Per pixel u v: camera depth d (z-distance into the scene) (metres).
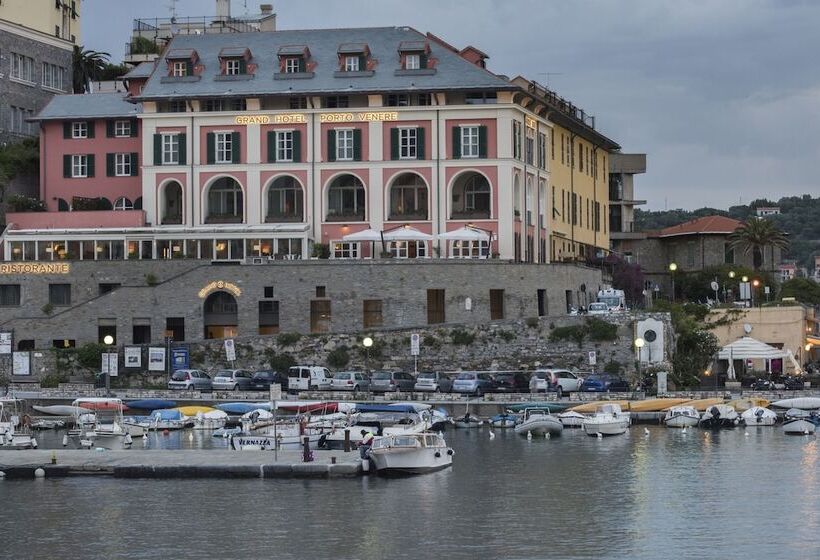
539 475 88.88
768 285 183.50
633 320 125.56
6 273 136.00
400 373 123.00
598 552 68.25
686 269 197.00
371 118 142.38
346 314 131.50
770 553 67.88
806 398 118.12
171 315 132.12
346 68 143.75
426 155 141.75
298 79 143.62
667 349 127.00
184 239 140.25
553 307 134.88
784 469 91.06
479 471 90.44
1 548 69.94
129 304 132.25
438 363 127.56
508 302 132.00
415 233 136.25
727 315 141.75
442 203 141.38
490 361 127.25
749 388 129.62
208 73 145.62
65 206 152.00
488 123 141.25
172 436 110.31
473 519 75.12
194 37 149.88
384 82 142.00
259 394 120.25
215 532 72.38
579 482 86.19
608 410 111.75
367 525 73.75
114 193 151.50
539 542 70.19
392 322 131.38
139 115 144.75
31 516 76.38
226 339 126.62
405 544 69.75
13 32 163.25
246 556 67.88
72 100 155.00
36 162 156.12
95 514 76.69
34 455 92.25
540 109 152.12
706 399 118.31
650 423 117.50
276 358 128.00
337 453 93.50
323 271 131.62
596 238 179.25
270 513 76.50
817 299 192.12
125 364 127.75
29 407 117.19
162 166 144.62
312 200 142.88
